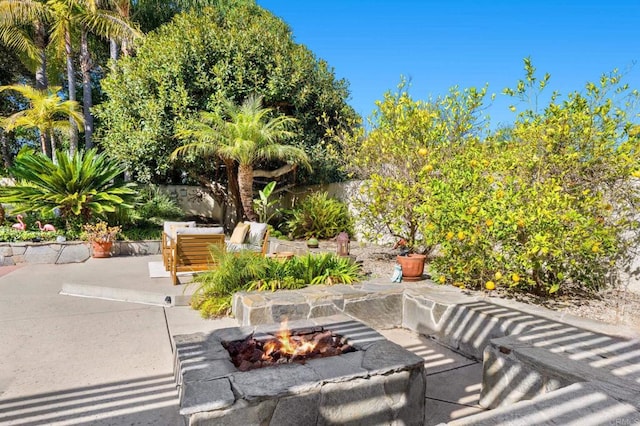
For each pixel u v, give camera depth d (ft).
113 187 28.27
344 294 13.05
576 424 5.08
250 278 14.71
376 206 18.22
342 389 6.57
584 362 7.20
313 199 31.24
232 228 39.58
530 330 9.24
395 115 19.58
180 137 30.37
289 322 9.33
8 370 9.33
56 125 34.73
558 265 11.93
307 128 35.42
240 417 5.80
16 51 42.06
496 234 12.00
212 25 32.58
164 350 10.72
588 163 12.75
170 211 33.73
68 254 24.34
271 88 31.94
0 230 24.23
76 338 11.51
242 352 7.62
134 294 15.84
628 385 6.24
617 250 12.44
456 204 12.84
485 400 8.27
